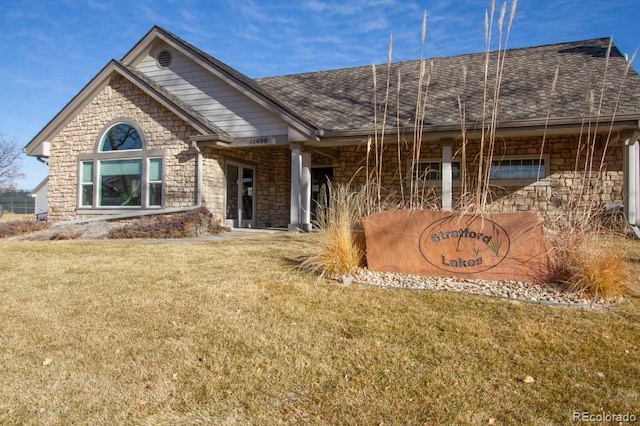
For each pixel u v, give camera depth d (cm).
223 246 745
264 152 1452
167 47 1270
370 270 498
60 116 1290
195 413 217
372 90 1243
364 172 1241
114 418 213
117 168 1247
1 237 1093
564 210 514
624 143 934
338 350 290
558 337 306
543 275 436
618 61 1077
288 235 980
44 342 307
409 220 486
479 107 984
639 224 950
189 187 1157
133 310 374
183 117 1137
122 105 1241
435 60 1380
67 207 1300
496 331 319
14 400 229
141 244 799
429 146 1162
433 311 363
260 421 210
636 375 252
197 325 337
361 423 208
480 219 460
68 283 474
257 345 298
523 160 1083
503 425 205
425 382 247
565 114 859
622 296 401
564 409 218
